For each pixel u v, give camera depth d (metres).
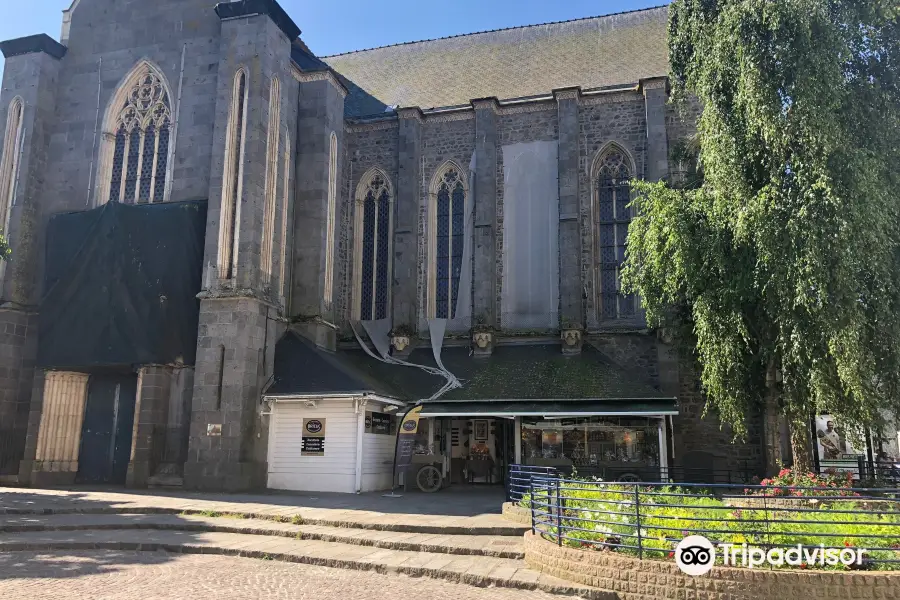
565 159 28.53
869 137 16.14
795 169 15.97
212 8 27.25
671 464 24.59
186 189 25.98
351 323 29.81
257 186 24.28
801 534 9.76
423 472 23.84
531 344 28.02
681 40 19.67
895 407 15.57
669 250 18.39
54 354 24.64
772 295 16.22
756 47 16.45
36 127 27.53
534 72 32.78
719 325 17.00
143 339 23.73
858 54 16.73
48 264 26.28
